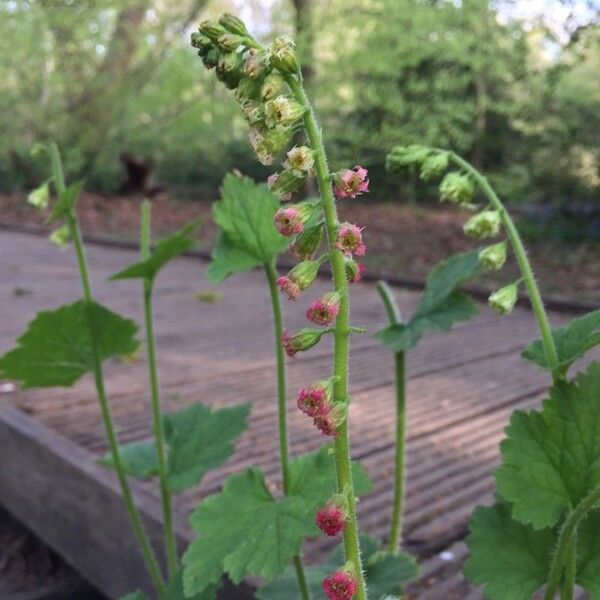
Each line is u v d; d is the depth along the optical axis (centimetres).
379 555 132
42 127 1369
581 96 832
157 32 1210
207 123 1371
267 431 267
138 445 168
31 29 1221
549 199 899
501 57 777
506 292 109
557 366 108
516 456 106
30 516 260
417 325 135
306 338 76
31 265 705
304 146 76
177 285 605
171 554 154
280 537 111
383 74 824
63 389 320
